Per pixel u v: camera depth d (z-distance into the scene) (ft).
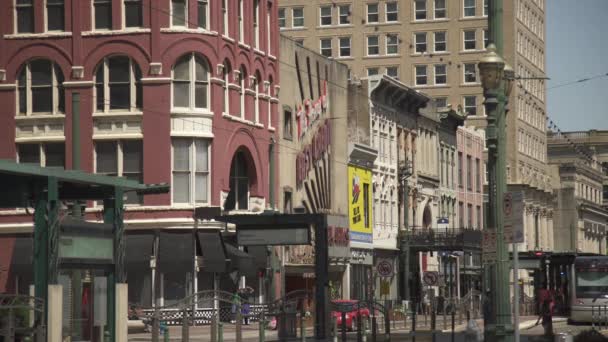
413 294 444.96
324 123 380.58
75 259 166.91
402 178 442.91
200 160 308.81
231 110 319.88
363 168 408.05
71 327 183.11
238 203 329.11
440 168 494.18
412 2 629.51
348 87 404.16
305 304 282.15
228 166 317.22
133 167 306.76
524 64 642.22
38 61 312.91
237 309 240.73
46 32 311.47
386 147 431.43
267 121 340.80
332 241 275.59
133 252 299.58
